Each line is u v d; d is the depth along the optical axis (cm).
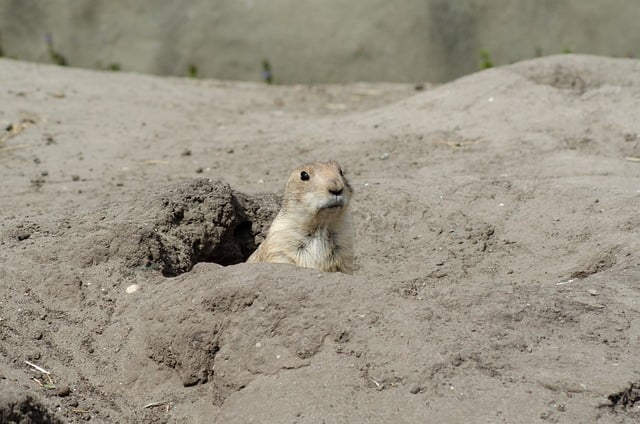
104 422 1052
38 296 1245
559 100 2214
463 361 961
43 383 1099
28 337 1177
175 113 2564
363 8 3562
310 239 1287
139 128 2375
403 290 1069
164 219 1471
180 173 1989
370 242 1633
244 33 3628
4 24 3709
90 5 3684
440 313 1030
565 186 1686
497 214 1656
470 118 2214
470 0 3525
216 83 3189
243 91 3047
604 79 2295
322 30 3594
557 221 1591
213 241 1522
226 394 1048
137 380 1137
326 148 2138
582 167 1848
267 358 1033
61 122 2372
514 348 979
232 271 1138
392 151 2072
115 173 1998
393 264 1566
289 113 2648
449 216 1662
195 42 3656
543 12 3509
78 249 1326
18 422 923
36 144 2189
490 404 906
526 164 1908
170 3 3659
